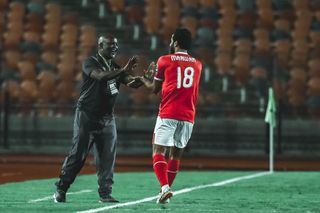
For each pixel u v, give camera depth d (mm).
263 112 84688
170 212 31547
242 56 87500
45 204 34969
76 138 35719
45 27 93312
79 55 89750
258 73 86125
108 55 35469
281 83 85500
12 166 68750
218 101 85500
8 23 94000
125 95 85625
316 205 36062
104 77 34344
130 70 34344
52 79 88812
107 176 36094
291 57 87625
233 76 86625
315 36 89938
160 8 93000
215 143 82438
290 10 92750
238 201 37781
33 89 88625
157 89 35219
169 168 36156
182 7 93438
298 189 45781
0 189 44844
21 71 89875
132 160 76625
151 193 42875
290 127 81938
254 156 80000
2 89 88625
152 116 84625
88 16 95750
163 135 34781
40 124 84438
